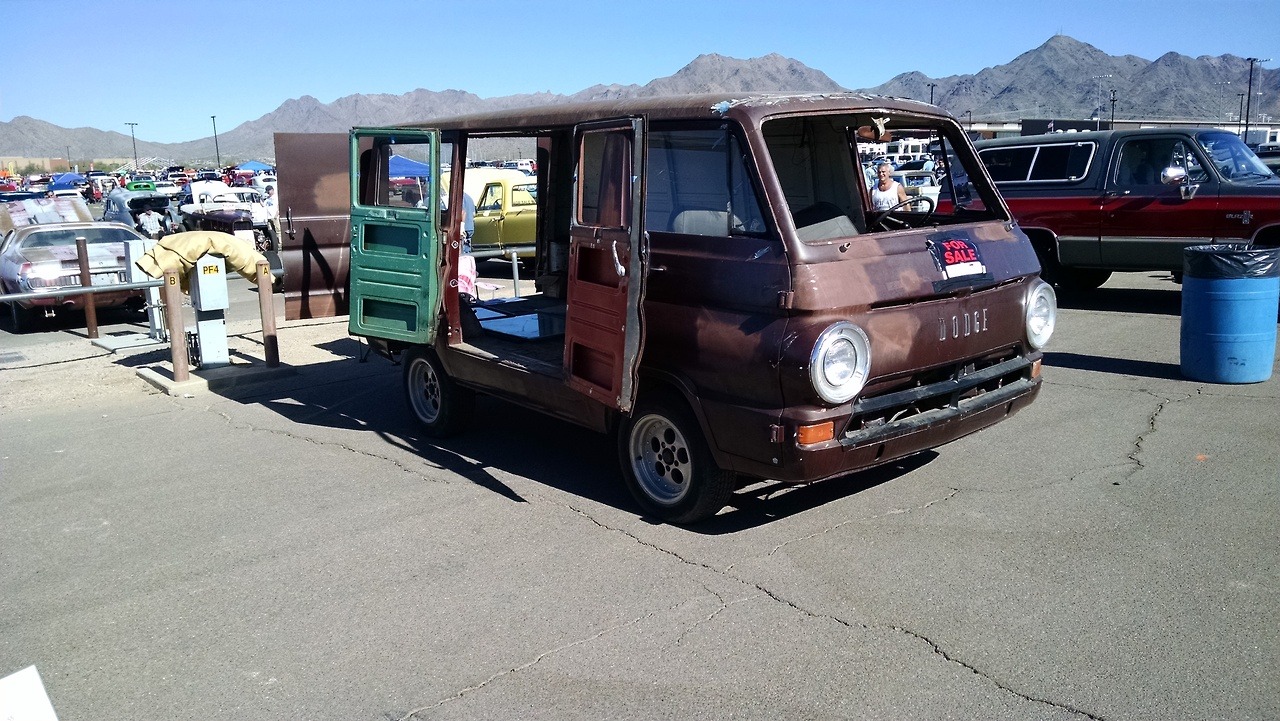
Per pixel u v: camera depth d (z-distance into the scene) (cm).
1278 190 982
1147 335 946
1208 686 329
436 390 687
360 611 416
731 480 483
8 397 878
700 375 460
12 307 1314
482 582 441
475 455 644
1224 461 562
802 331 419
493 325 689
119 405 833
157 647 393
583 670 359
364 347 1054
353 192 660
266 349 914
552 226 768
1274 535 454
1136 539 456
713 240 462
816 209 554
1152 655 351
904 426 452
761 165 445
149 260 864
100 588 454
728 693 339
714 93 502
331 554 482
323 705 344
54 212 1881
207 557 485
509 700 341
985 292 490
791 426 421
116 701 353
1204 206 1027
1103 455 584
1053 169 1155
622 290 457
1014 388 513
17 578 470
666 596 418
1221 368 739
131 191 3278
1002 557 442
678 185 491
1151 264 1080
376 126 645
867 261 442
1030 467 567
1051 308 534
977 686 336
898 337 445
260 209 2425
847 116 543
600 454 640
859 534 477
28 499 590
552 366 561
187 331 1130
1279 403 680
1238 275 719
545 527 507
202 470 635
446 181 632
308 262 772
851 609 398
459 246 628
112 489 602
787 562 447
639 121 433
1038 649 359
